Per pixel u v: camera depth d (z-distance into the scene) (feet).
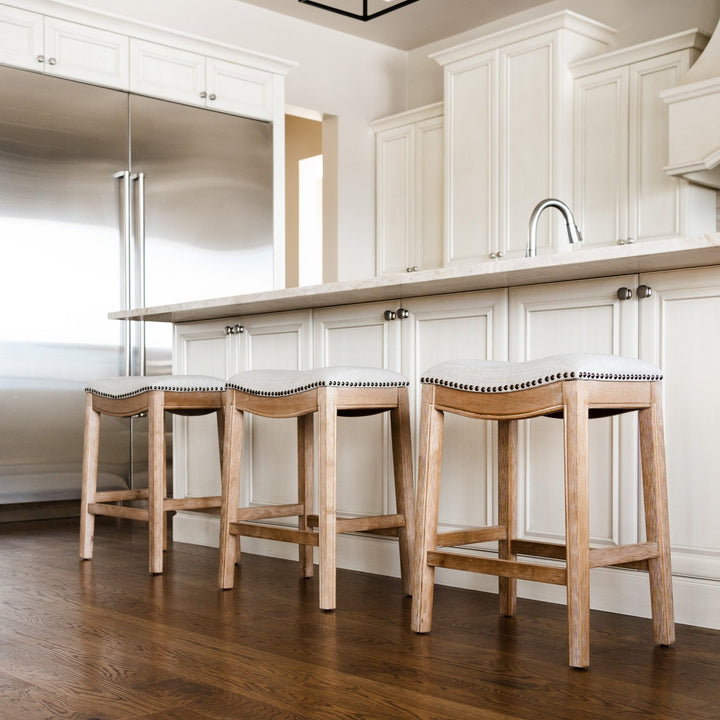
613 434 7.39
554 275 7.33
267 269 16.98
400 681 5.43
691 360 6.93
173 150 15.75
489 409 6.36
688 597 6.93
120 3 17.15
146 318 11.39
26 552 10.60
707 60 14.17
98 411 10.22
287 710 4.90
